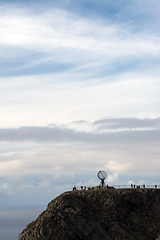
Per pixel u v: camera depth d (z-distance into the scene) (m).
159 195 102.38
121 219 97.19
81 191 102.12
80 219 94.12
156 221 97.81
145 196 101.69
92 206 98.88
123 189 104.00
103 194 100.38
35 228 93.00
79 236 92.38
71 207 96.06
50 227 92.12
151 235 95.56
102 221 96.44
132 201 100.25
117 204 98.81
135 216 98.06
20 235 95.12
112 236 94.38
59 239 90.62
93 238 92.62
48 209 97.75
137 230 96.06
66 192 102.69
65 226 92.56
